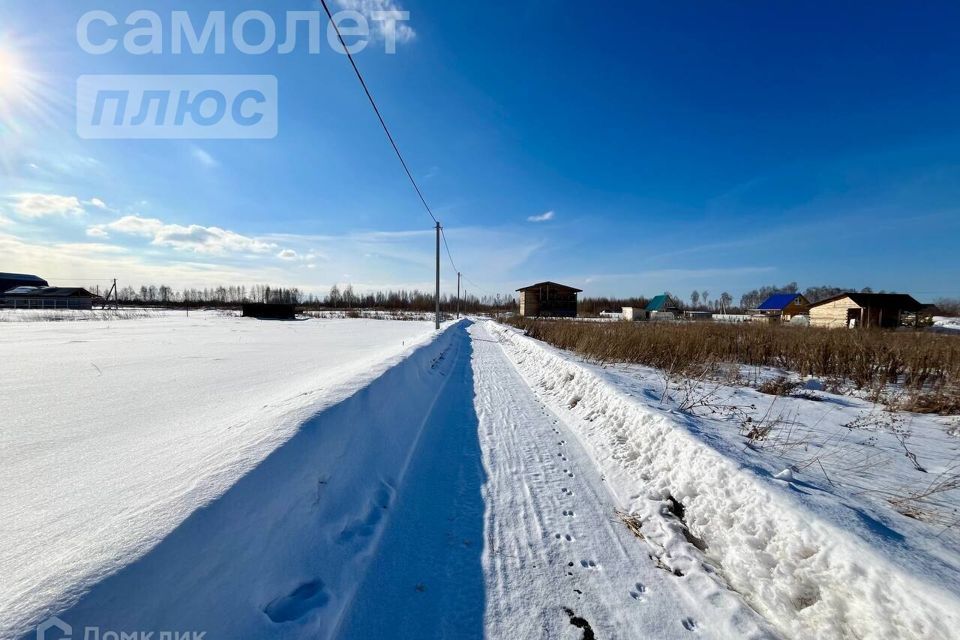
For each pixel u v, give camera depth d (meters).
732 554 2.34
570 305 56.22
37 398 5.75
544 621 2.05
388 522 2.88
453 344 15.13
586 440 4.66
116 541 1.58
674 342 10.35
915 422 4.71
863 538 1.87
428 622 2.03
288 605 1.90
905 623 1.52
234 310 55.41
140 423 4.44
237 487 2.04
